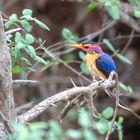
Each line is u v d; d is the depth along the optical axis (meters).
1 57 6.22
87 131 4.41
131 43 17.92
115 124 7.45
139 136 18.55
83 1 13.88
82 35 17.50
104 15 13.69
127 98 17.44
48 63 9.11
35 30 17.27
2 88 6.21
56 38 17.55
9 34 7.75
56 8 17.64
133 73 18.00
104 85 6.84
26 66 7.59
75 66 17.30
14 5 16.83
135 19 14.75
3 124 6.15
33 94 16.88
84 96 6.80
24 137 4.29
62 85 17.02
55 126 4.37
